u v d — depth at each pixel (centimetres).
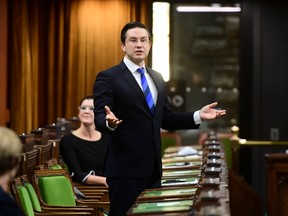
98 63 2245
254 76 2284
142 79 1038
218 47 3262
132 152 1023
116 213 1030
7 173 712
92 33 2245
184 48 3272
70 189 1297
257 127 2284
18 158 718
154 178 1041
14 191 1077
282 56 2280
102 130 988
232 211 1554
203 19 3294
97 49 2244
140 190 1024
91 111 1541
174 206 881
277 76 2281
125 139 1023
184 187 1038
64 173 1309
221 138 2270
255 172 2255
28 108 2150
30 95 2162
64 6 2255
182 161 1652
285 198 1537
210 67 3234
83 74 2250
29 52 2166
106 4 2245
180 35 3281
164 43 2345
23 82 2139
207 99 3216
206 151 1529
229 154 2244
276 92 2283
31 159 1277
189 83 3231
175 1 2333
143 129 1027
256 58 2284
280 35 2280
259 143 2019
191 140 2944
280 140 2273
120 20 2244
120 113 1027
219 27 3278
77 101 2255
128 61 1041
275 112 2283
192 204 858
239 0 2292
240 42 2302
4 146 707
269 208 1544
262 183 2258
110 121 946
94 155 1541
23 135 1259
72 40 2252
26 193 1101
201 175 1080
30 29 2188
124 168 1021
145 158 1026
